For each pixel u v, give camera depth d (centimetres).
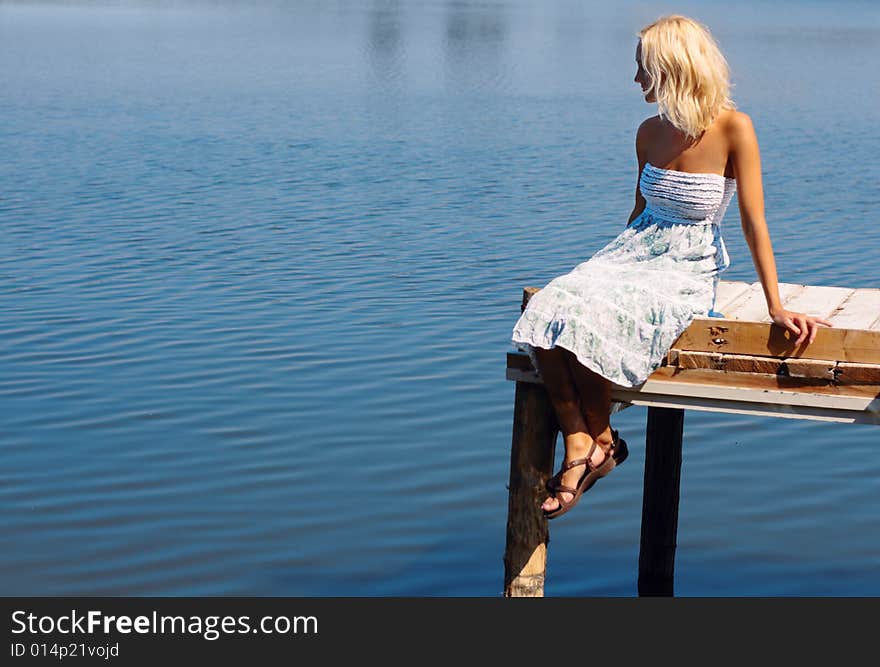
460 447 873
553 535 766
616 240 555
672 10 10825
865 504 798
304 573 703
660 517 711
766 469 852
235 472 824
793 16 10056
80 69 4066
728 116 526
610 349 519
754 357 518
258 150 2422
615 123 2966
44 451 852
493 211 1817
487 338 1136
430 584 695
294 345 1101
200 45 5391
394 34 6556
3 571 693
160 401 951
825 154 2466
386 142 2580
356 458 851
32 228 1633
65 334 1127
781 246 1580
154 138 2553
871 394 504
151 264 1424
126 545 724
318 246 1547
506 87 3862
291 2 10912
